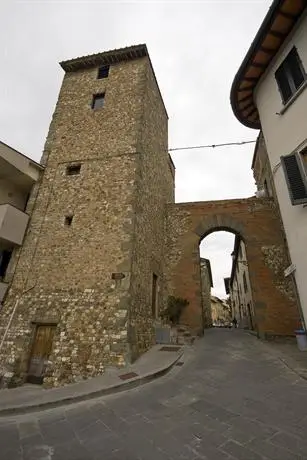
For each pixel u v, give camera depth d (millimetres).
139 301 7523
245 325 18875
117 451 2828
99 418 3715
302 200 6191
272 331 9414
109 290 6941
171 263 11406
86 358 6176
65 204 8680
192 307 10516
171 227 12094
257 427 3193
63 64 11688
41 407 4188
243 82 8625
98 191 8578
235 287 27656
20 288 7652
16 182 9734
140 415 3717
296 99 6895
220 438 2988
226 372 5520
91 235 7879
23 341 6852
